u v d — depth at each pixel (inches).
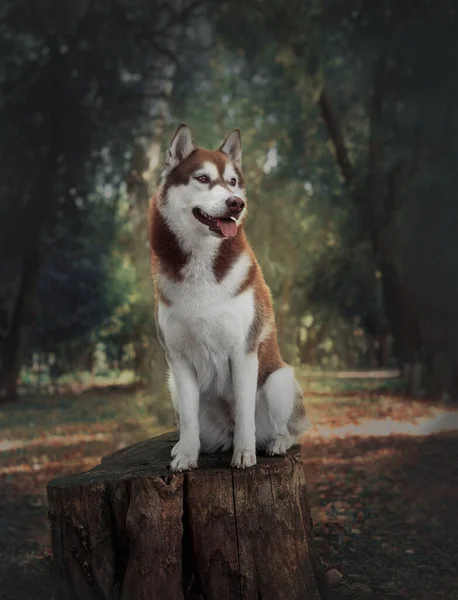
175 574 145.9
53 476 387.5
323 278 797.2
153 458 173.5
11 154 780.6
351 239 765.3
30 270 858.8
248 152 795.4
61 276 1110.4
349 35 656.4
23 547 252.5
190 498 148.6
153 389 593.0
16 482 374.0
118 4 765.3
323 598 161.3
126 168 859.4
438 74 573.3
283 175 792.9
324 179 813.9
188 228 158.4
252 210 734.5
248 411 159.8
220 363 164.4
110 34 760.3
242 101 826.8
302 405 182.7
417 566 201.6
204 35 835.4
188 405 163.6
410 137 603.8
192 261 157.6
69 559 151.3
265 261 700.7
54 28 723.4
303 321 1214.3
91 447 483.2
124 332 1161.4
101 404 815.1
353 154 774.5
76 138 783.1
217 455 175.3
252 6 665.0
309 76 660.1
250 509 148.6
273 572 148.3
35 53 813.2
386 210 643.5
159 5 783.7
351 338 1409.9
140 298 732.7
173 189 163.2
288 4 639.1
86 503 150.0
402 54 582.9
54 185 797.2
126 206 1018.7
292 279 762.8
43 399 929.5
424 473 317.4
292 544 151.6
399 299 652.7
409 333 673.0
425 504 266.1
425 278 621.3
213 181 160.7
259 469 149.9
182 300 158.4
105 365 1536.7
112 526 149.8
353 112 776.3
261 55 711.1
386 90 615.5
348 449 415.5
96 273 1125.7
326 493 303.9
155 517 145.9
